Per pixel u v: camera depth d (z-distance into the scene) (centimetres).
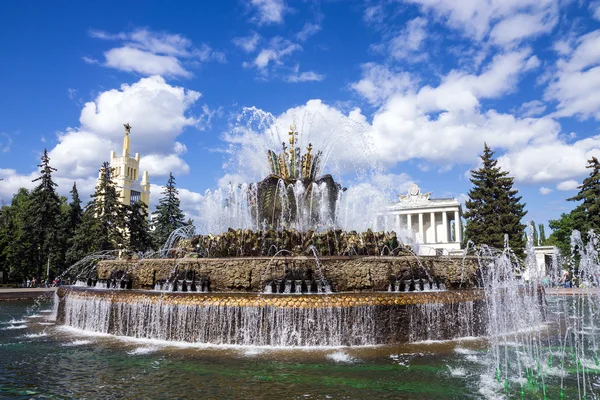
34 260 4269
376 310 1098
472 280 1487
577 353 1032
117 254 4256
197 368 873
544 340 1214
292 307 1074
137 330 1195
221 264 1320
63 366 902
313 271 1275
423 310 1143
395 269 1329
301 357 956
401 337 1105
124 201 8162
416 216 8131
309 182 1775
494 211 4759
